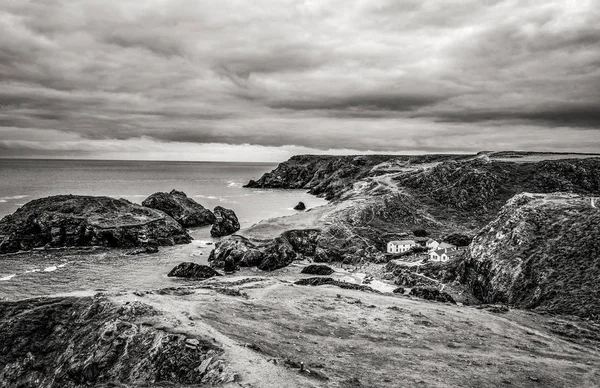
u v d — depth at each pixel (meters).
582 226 71.94
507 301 66.94
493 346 41.81
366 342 40.69
